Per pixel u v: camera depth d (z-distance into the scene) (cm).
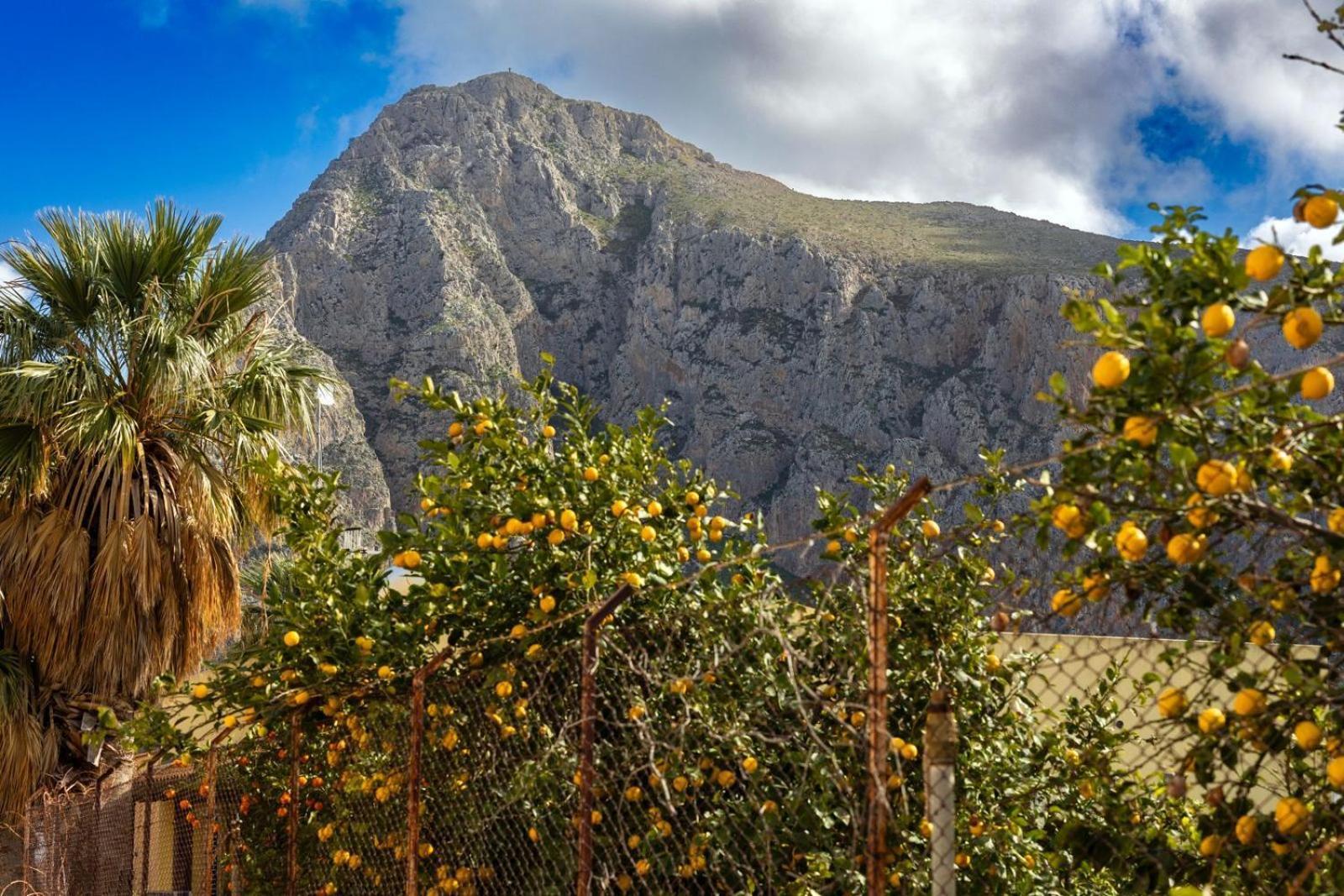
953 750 313
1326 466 290
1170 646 350
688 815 485
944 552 472
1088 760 405
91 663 1041
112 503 1029
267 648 642
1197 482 264
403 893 601
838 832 470
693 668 468
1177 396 270
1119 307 299
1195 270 279
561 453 569
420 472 577
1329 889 280
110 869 1017
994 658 500
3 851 1039
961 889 461
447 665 586
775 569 516
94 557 1053
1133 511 286
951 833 309
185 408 1092
